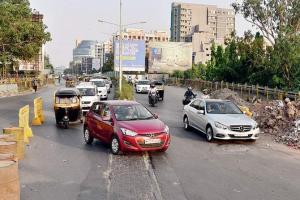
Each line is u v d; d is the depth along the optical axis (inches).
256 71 1927.9
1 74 2503.7
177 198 335.0
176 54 3996.1
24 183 376.8
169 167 446.3
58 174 410.6
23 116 635.5
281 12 1834.4
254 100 1289.4
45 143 596.1
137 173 416.5
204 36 5605.3
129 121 520.7
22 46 2089.1
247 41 1923.0
